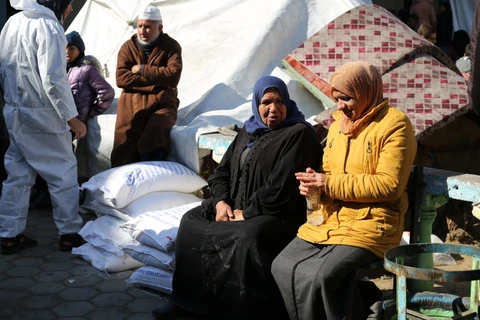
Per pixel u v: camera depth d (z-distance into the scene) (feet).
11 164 15.26
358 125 10.12
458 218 15.60
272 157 11.39
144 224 13.38
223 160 12.69
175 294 12.04
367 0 21.68
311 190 10.25
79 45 19.04
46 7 14.78
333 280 9.53
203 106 18.49
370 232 9.89
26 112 14.75
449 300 10.19
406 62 15.94
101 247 14.61
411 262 11.83
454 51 30.30
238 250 10.96
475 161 17.10
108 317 11.96
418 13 32.07
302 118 11.82
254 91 11.85
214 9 21.22
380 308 9.93
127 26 23.25
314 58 17.28
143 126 17.54
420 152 16.06
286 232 11.23
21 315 11.99
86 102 18.94
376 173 9.87
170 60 17.69
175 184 15.51
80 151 19.58
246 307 10.93
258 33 19.54
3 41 14.98
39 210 19.40
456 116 14.80
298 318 10.05
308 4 20.39
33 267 14.51
